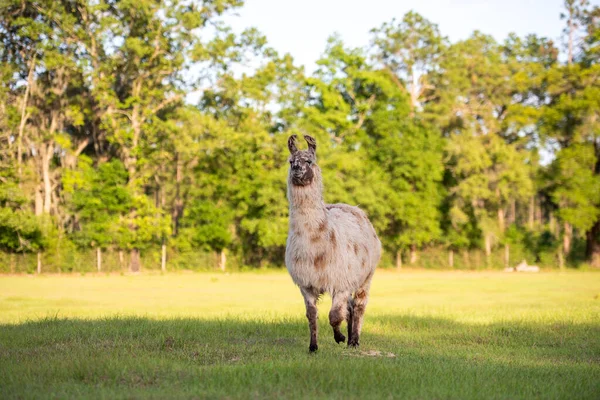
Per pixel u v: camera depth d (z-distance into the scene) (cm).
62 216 4594
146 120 4406
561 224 5134
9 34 4203
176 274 4272
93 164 4806
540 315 1455
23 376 695
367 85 5169
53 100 4350
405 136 4778
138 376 709
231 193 4509
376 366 743
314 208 872
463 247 4953
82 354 825
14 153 4200
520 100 5197
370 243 1003
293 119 4609
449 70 5053
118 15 4238
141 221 4153
